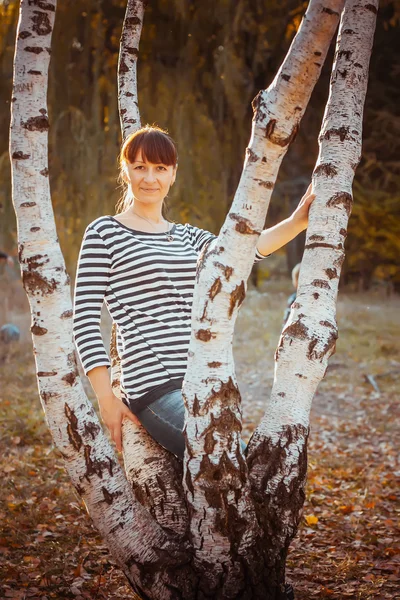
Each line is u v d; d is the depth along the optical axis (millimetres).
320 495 5035
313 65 2207
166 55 12664
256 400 8320
